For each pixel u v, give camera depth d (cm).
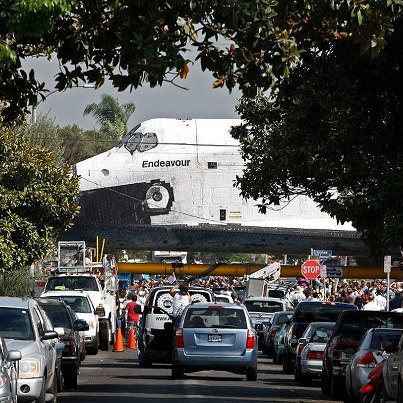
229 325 4481
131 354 6775
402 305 6494
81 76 2833
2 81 2958
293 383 4722
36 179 6078
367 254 10425
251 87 2712
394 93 3378
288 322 5881
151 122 10269
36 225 6106
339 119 4131
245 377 4903
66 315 4359
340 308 5394
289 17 2842
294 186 5488
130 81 2519
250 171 5800
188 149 10181
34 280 7938
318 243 10338
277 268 10662
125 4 2509
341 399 4019
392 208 3909
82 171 10019
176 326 4581
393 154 3719
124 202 10012
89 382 4481
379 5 2698
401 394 2845
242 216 10206
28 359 3028
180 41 2595
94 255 9212
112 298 8056
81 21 2716
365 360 3447
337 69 3303
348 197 4481
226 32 2645
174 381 4531
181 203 10094
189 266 11181
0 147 5941
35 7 2159
